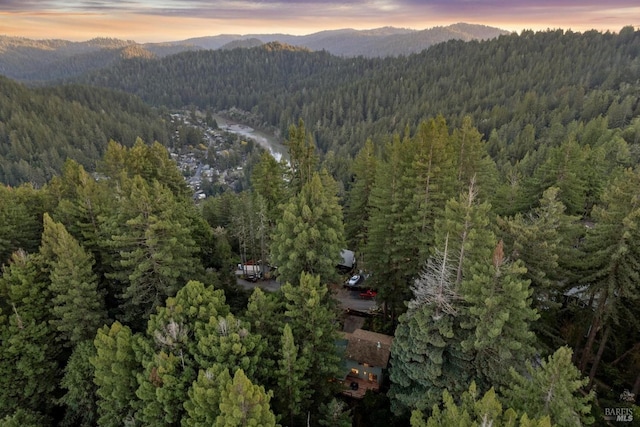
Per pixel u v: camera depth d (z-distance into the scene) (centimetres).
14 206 3372
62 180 4259
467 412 1408
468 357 1945
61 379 2605
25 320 2522
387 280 3111
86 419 2442
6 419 2300
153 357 1902
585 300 2556
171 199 3142
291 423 2048
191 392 1745
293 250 2508
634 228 1936
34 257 2689
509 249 2294
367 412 2558
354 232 4281
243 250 5112
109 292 3022
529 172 7412
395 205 2934
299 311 2102
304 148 4672
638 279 1953
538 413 1349
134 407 1994
